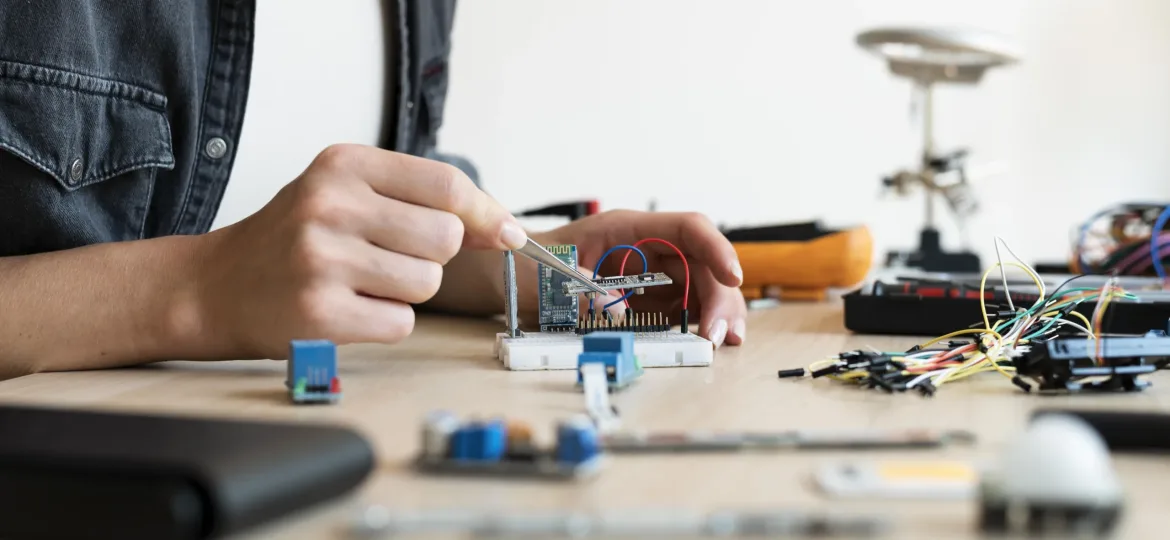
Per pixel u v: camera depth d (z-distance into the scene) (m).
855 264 1.05
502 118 2.42
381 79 1.12
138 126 0.82
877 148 2.46
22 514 0.42
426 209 0.70
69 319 0.69
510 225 0.71
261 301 0.69
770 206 2.47
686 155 2.46
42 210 0.78
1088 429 0.52
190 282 0.70
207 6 0.89
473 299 0.92
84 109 0.79
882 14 2.43
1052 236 2.52
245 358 0.71
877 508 0.44
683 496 0.46
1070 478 0.39
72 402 0.61
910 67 1.70
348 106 1.09
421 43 1.11
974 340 0.67
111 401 0.61
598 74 2.43
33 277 0.71
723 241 0.81
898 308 0.80
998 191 2.52
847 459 0.52
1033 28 2.48
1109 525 0.39
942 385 0.63
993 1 2.48
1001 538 0.40
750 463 0.52
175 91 0.84
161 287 0.70
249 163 1.02
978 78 1.71
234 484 0.40
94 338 0.69
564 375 0.66
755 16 2.43
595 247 0.87
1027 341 0.67
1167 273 1.02
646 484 0.48
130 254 0.72
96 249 0.73
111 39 0.82
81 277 0.71
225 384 0.65
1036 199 2.52
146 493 0.39
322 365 0.61
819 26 2.43
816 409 0.59
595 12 2.41
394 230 0.69
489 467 0.49
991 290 0.78
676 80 2.43
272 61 1.02
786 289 1.07
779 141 2.46
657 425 0.56
